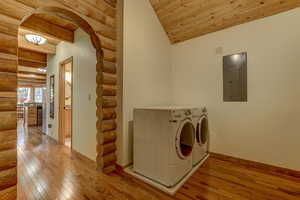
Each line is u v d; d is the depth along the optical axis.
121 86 2.12
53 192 1.60
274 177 1.90
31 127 5.44
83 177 1.91
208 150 2.66
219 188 1.68
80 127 2.78
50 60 4.08
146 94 2.51
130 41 2.21
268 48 2.09
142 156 1.93
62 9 1.60
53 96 3.84
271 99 2.08
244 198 1.51
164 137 1.70
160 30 2.85
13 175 1.27
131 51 2.23
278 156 2.03
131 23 2.23
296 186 1.70
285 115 1.98
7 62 1.25
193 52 2.87
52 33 2.77
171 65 3.19
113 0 2.15
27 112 5.64
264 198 1.50
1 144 1.21
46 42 3.53
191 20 2.56
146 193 1.60
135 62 2.30
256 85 2.19
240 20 2.27
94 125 2.46
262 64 2.14
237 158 2.36
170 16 2.66
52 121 3.87
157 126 1.77
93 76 2.50
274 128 2.06
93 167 2.19
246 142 2.28
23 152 2.82
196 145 2.20
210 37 2.64
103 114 1.97
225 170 2.10
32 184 1.74
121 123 2.12
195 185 1.74
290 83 1.94
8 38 1.26
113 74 2.13
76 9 1.70
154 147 1.79
